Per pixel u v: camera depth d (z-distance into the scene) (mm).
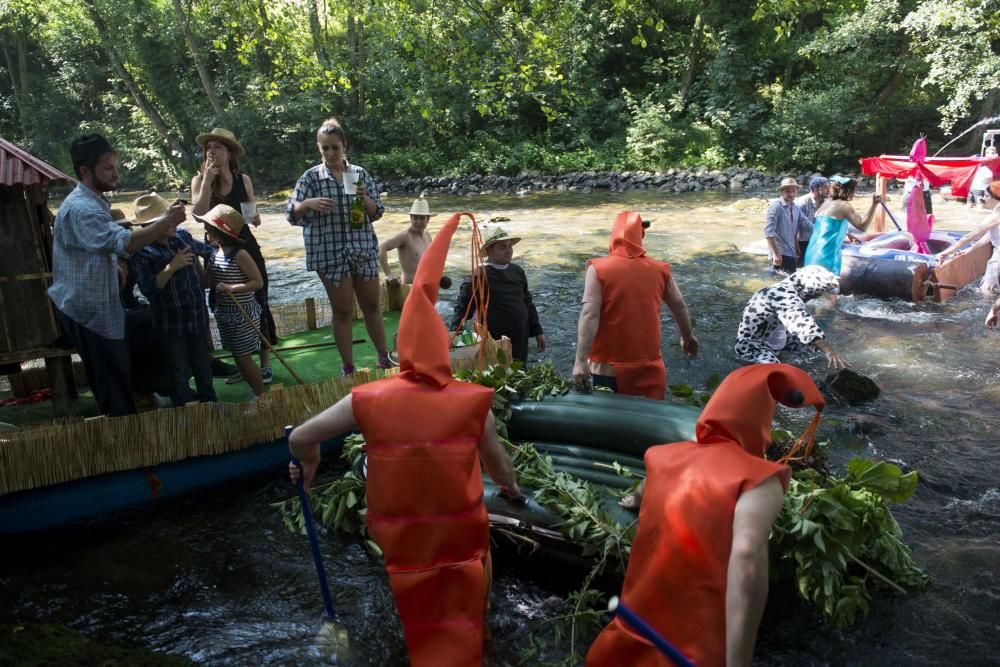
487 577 3346
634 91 30094
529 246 14039
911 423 5914
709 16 27125
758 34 27672
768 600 3777
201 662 3443
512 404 4805
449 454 3000
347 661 3455
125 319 5188
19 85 34312
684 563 2547
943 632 3566
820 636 3553
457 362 5406
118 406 4758
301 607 3854
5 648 3021
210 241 5312
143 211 5156
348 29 28359
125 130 32375
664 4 28938
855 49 25562
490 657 3463
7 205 4836
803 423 5914
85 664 3080
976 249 10102
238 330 5305
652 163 26250
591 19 27938
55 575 4117
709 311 9258
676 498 2621
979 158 11773
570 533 3760
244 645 3561
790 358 7250
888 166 12266
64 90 32844
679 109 27219
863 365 7207
